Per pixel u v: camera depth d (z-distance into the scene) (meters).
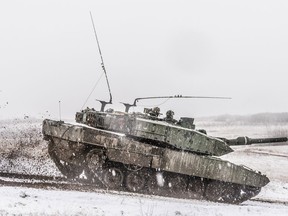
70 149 17.78
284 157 42.47
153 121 18.25
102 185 17.70
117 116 17.83
